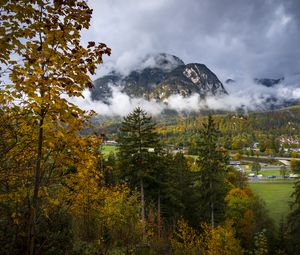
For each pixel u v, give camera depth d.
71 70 5.19
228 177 76.25
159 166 28.80
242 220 44.22
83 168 6.18
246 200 49.44
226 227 32.25
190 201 37.53
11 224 6.25
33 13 4.89
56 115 5.16
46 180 6.01
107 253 11.35
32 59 4.88
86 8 5.12
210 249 27.05
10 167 5.48
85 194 8.26
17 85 4.72
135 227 16.33
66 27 5.02
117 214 14.50
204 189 30.80
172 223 35.16
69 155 5.88
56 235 6.95
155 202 33.28
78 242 9.85
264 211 50.69
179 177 38.59
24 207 6.06
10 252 6.13
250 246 40.38
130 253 13.68
